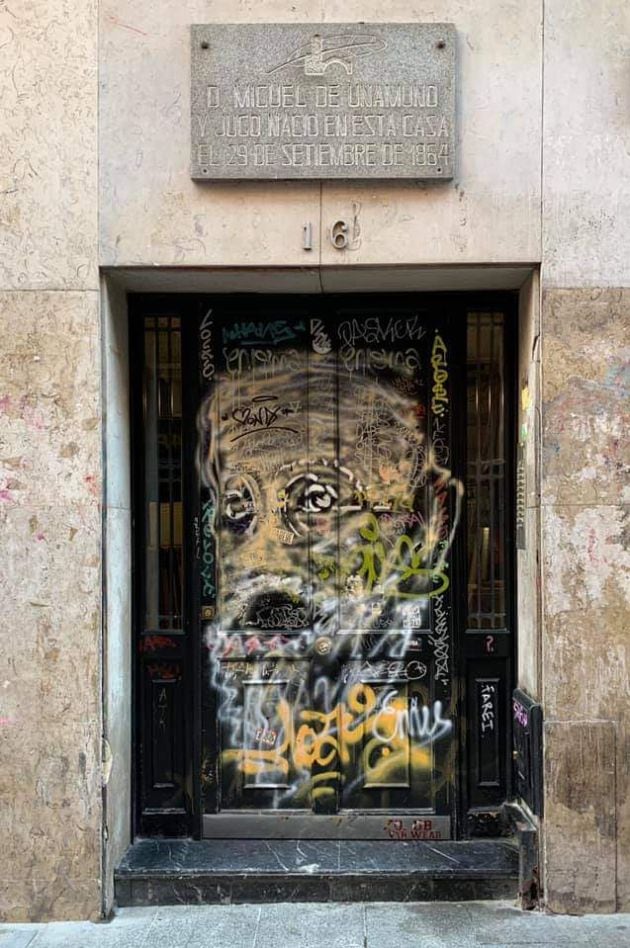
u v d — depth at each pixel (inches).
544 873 168.4
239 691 190.1
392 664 189.8
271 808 189.6
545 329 170.1
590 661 168.7
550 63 170.2
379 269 172.9
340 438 190.5
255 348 190.9
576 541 169.3
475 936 159.0
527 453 178.2
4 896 167.5
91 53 170.7
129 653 186.1
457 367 188.5
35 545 169.5
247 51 169.5
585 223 170.2
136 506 189.0
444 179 169.3
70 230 170.4
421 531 190.4
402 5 170.6
